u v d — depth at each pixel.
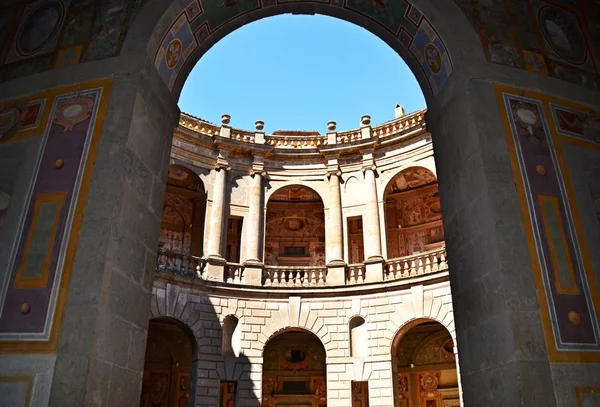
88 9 10.52
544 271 8.15
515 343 7.45
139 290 8.66
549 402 7.12
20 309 7.47
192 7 10.48
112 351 7.59
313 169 30.25
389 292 25.75
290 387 29.73
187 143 28.80
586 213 8.92
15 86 9.88
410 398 28.30
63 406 6.65
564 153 9.49
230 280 26.64
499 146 9.16
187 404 28.70
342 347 25.45
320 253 32.72
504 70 10.09
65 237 7.94
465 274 9.10
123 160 8.49
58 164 8.70
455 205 9.72
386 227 30.61
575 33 11.33
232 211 28.61
